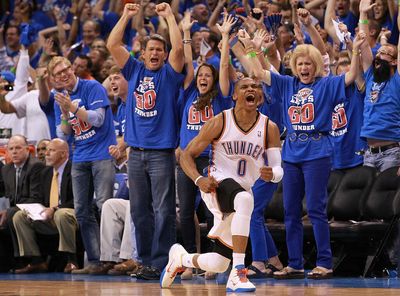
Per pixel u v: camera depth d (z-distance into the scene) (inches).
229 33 993.5
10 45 1663.4
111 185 1094.4
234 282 732.0
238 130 747.4
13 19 1760.6
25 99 1327.5
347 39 1055.6
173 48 974.4
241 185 756.6
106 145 1093.1
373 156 1037.8
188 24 1011.9
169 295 695.1
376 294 688.4
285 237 1042.1
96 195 1097.4
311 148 920.9
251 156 752.3
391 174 999.0
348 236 987.9
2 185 1238.9
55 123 1256.8
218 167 758.5
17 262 1219.2
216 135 749.9
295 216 938.1
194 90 1000.9
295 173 932.6
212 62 1184.8
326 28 1218.6
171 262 793.6
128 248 1077.8
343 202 1034.7
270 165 755.4
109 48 979.9
